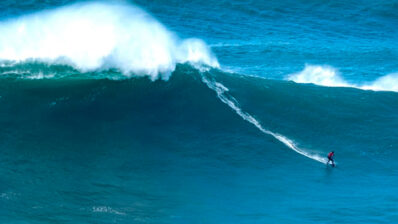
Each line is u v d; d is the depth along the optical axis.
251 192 56.91
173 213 51.44
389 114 76.62
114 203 52.28
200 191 56.34
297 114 74.19
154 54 81.00
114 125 67.25
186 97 74.31
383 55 119.19
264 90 78.44
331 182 60.25
